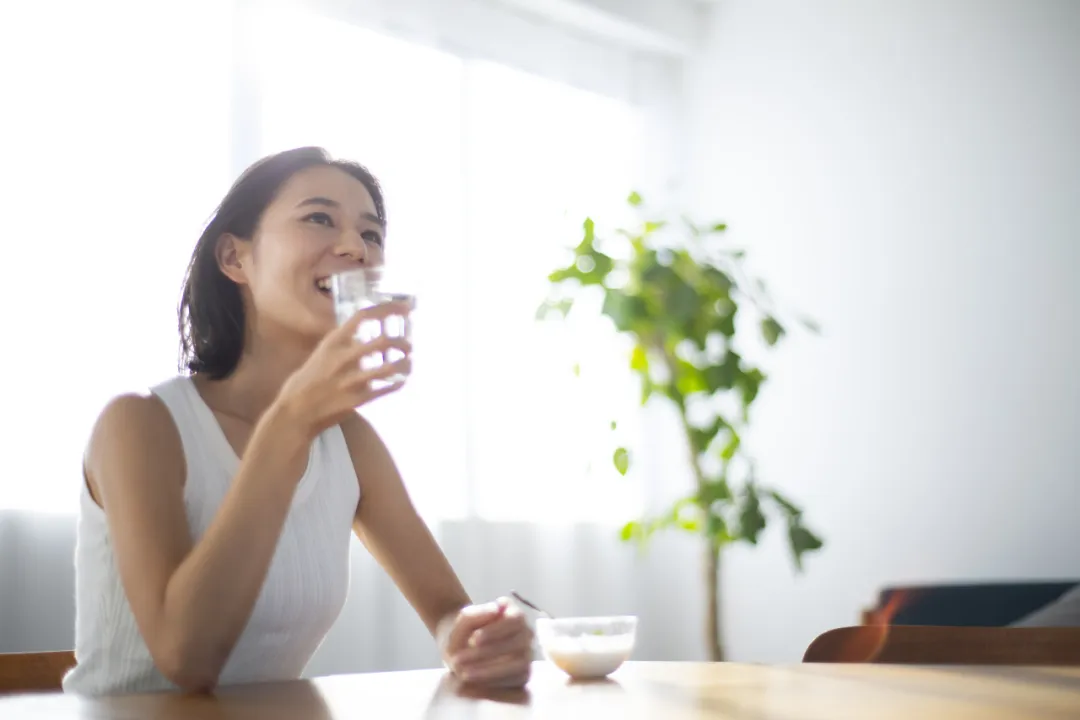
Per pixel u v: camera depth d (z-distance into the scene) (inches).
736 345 154.6
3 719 32.2
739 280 155.3
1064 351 121.7
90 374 105.0
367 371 42.6
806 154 149.7
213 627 42.3
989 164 130.3
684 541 158.4
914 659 52.9
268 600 51.1
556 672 47.3
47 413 102.5
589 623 45.4
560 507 144.5
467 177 139.4
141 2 112.7
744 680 41.9
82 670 51.9
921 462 133.0
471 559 133.3
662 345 123.2
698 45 164.7
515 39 148.7
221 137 116.3
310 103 124.8
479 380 138.2
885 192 140.3
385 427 127.0
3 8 104.0
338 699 37.0
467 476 134.1
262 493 43.0
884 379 137.6
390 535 59.7
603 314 119.6
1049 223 124.3
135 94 111.1
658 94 165.6
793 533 119.7
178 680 42.8
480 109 143.1
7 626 98.7
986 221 130.0
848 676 42.6
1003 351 127.0
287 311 58.3
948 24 136.1
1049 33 126.3
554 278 122.8
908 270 136.8
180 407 53.4
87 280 105.8
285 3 124.0
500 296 141.8
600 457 150.3
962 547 128.3
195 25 116.3
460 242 137.0
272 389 59.5
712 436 122.9
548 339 146.1
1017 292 126.3
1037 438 123.2
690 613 156.5
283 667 53.4
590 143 156.1
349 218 59.9
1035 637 51.8
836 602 139.7
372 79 130.9
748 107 157.3
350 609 121.2
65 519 102.8
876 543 136.3
